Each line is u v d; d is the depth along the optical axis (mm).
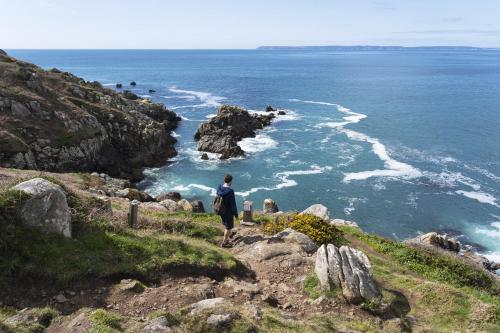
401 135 67000
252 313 9711
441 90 125812
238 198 42688
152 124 59844
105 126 53906
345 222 23297
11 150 38906
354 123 76438
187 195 44000
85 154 47125
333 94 117062
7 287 9750
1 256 10156
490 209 39125
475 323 11719
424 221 37250
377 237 20141
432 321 11883
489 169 50000
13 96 46406
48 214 11398
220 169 52031
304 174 49438
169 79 167000
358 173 49344
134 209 14555
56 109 48812
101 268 10984
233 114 69000
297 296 11961
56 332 8414
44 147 43406
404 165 51719
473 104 96938
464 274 17969
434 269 17781
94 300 9961
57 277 10273
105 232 12727
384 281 14188
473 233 34906
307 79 164375
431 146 60250
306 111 90000
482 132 68250
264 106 97500
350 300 11688
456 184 45281
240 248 15297
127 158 53469
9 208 10781
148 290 10664
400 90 125438
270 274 13188
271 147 61094
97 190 27406
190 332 8391
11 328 8023
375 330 10375
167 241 13180
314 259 14109
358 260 12922
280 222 18812
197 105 100188
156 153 55969
